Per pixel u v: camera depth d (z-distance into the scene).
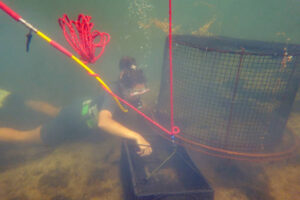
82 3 10.27
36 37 9.02
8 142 3.41
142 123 3.15
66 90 6.16
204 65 2.82
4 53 10.69
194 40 3.20
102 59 8.43
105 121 2.36
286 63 2.60
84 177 2.63
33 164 2.87
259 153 2.93
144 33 10.21
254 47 2.88
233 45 3.03
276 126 3.07
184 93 3.11
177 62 3.00
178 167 2.55
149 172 2.47
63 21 1.25
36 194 2.37
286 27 15.18
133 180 1.98
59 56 8.11
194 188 2.22
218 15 15.47
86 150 3.18
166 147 2.88
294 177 2.59
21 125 3.99
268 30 17.91
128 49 9.91
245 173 2.67
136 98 2.51
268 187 2.46
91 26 1.39
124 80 2.35
